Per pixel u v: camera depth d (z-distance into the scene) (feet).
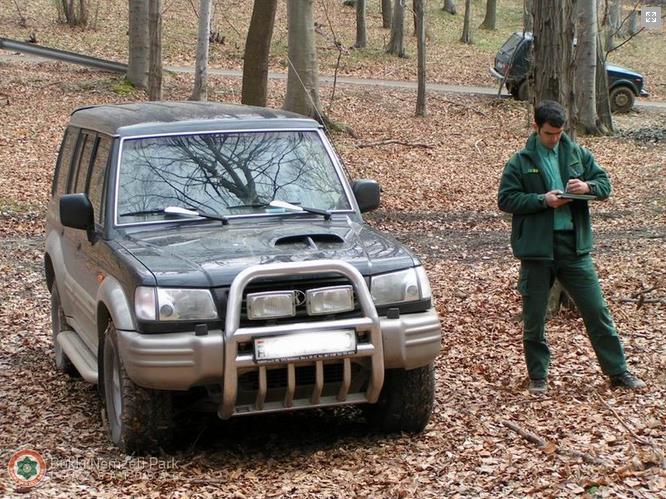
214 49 136.77
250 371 19.13
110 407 21.35
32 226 54.13
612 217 58.08
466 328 32.78
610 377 24.71
